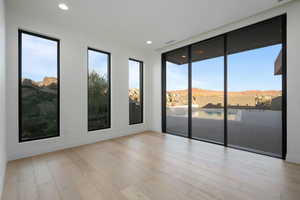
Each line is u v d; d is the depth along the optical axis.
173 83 4.50
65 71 3.12
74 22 2.93
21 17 2.56
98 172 2.11
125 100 4.30
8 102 2.45
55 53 3.09
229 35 3.21
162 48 4.56
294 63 2.33
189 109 4.01
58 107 3.08
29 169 2.19
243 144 3.44
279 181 1.84
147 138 3.98
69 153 2.85
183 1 2.30
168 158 2.61
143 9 2.51
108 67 4.01
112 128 3.97
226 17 2.79
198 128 5.20
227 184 1.79
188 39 3.83
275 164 2.32
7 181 1.86
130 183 1.83
